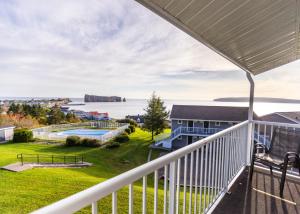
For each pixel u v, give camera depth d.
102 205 3.62
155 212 1.43
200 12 2.25
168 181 1.69
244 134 4.29
